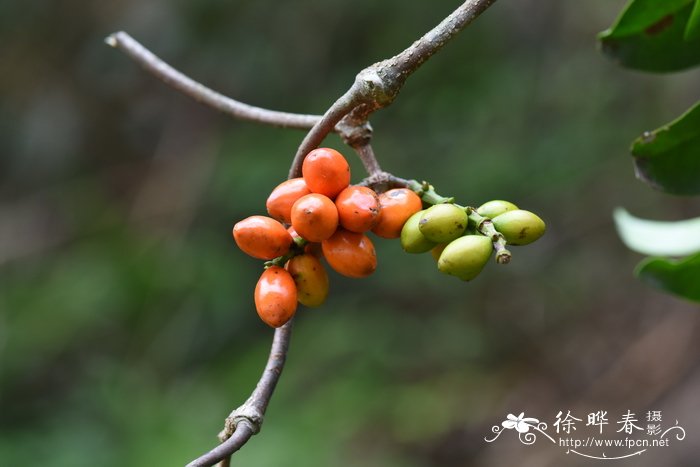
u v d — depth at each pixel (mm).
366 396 7188
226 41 9141
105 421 7027
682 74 7688
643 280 2158
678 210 7512
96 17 9586
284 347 1767
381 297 8320
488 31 8711
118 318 8023
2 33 9641
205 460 1559
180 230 8609
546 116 8336
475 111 8453
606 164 7930
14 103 9734
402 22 8742
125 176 9508
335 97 8789
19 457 6633
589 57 8391
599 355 7371
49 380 7699
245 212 8359
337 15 8859
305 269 1727
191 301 8047
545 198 8000
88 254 8703
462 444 6953
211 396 7109
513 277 8188
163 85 9562
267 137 8781
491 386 7441
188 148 9328
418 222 1712
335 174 1678
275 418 6902
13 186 9656
